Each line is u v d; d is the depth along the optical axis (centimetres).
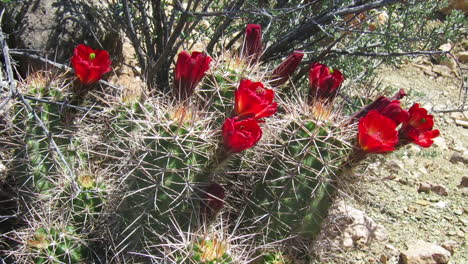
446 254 89
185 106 66
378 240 91
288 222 68
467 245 93
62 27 97
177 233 65
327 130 65
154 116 65
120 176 68
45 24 96
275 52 97
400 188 104
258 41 79
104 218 69
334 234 76
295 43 98
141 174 64
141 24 96
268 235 69
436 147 118
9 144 75
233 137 61
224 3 93
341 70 102
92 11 96
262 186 69
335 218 72
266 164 67
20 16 96
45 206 71
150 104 71
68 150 73
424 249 89
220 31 92
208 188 65
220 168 66
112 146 74
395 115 67
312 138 65
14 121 72
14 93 68
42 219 68
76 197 70
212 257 59
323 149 65
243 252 64
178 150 63
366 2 97
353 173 67
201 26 94
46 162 72
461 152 116
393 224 96
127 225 67
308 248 70
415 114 69
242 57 78
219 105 71
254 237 70
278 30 97
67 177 70
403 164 110
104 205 70
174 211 65
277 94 75
